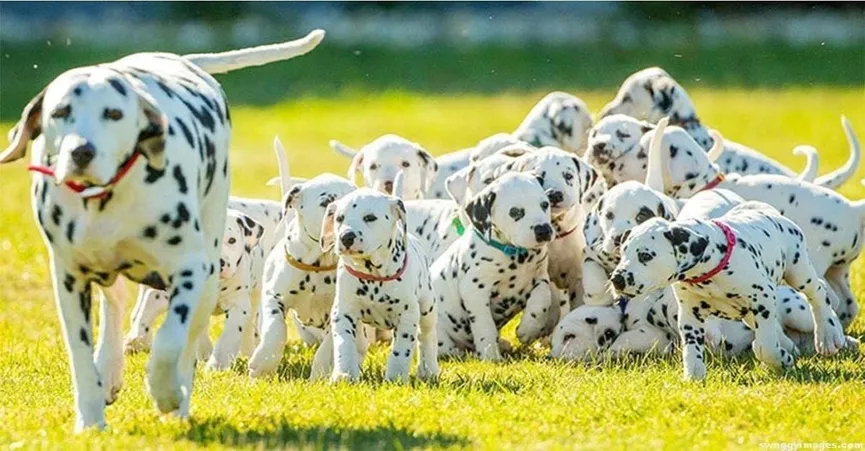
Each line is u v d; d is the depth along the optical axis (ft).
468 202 48.21
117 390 37.63
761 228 42.47
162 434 34.27
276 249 45.98
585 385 41.34
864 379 41.91
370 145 57.67
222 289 47.93
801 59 161.48
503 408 38.09
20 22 176.55
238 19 177.88
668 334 47.21
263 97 155.94
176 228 33.73
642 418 37.14
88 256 33.71
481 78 159.22
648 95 61.21
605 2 176.35
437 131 129.18
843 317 53.06
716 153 55.88
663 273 39.93
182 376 36.37
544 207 47.55
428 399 39.06
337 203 42.70
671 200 47.62
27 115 33.06
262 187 97.91
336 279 44.55
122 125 32.27
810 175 56.54
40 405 39.34
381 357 47.96
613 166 53.36
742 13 172.76
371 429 35.06
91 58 162.20
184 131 34.32
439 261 50.42
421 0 179.42
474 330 49.16
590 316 47.62
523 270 48.96
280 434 34.27
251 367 44.78
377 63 165.17
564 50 166.91
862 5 171.12
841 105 137.28
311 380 43.45
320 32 43.75
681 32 171.63
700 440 34.73
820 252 51.90
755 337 42.63
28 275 67.92
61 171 31.65
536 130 61.16
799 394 39.37
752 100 142.82
